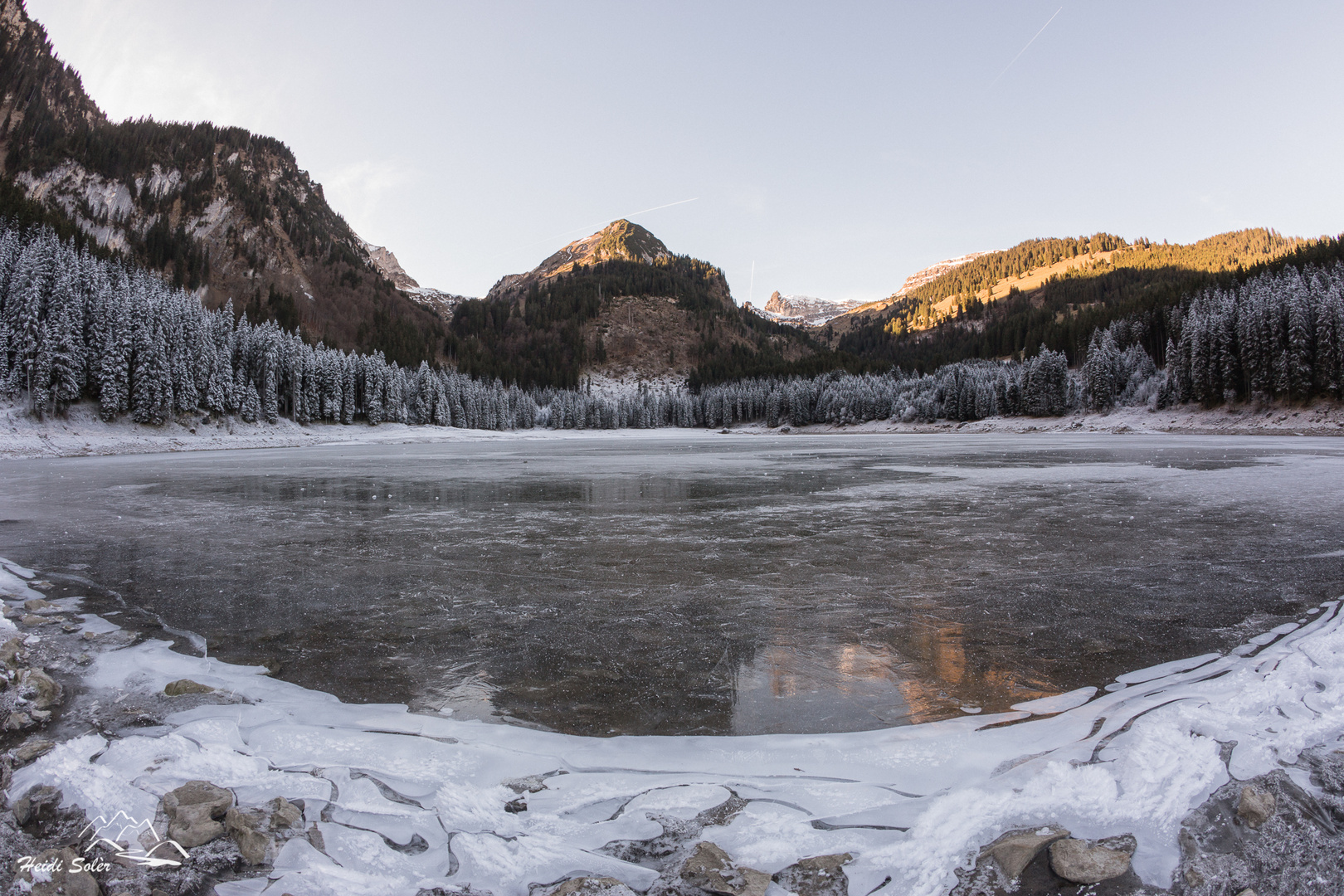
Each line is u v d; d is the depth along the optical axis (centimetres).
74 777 329
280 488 1950
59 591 741
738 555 924
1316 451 3147
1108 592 701
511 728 398
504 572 830
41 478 2312
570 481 2147
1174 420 6562
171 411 5216
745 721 406
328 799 314
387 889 254
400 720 408
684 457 3688
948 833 281
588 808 307
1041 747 356
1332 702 394
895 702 432
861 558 899
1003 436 6856
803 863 263
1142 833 281
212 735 382
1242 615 605
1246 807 290
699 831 286
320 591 738
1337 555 869
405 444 6662
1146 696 422
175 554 948
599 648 547
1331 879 255
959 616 624
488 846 277
